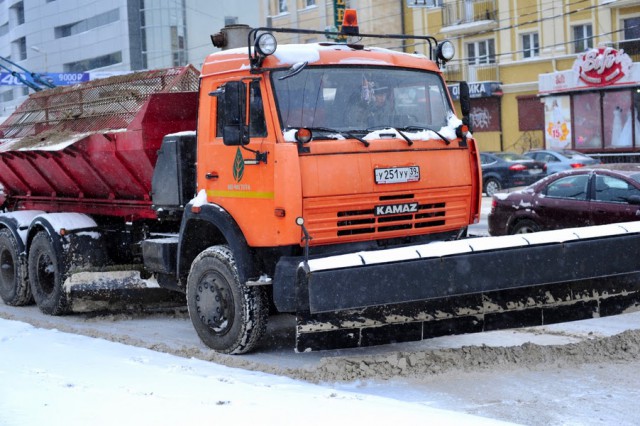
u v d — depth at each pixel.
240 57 7.48
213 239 8.15
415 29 44.56
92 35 63.34
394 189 7.32
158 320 9.92
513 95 41.56
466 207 7.89
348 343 6.65
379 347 7.89
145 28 59.56
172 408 5.34
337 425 4.93
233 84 7.13
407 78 7.74
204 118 7.80
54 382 6.19
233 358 7.40
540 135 40.56
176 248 8.43
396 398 6.13
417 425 4.93
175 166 8.34
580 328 8.48
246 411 5.26
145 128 8.80
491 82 41.62
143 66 60.06
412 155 7.46
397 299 6.51
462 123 7.92
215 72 7.69
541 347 7.31
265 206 7.07
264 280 7.27
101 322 9.85
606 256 7.11
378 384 6.51
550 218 12.66
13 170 11.77
